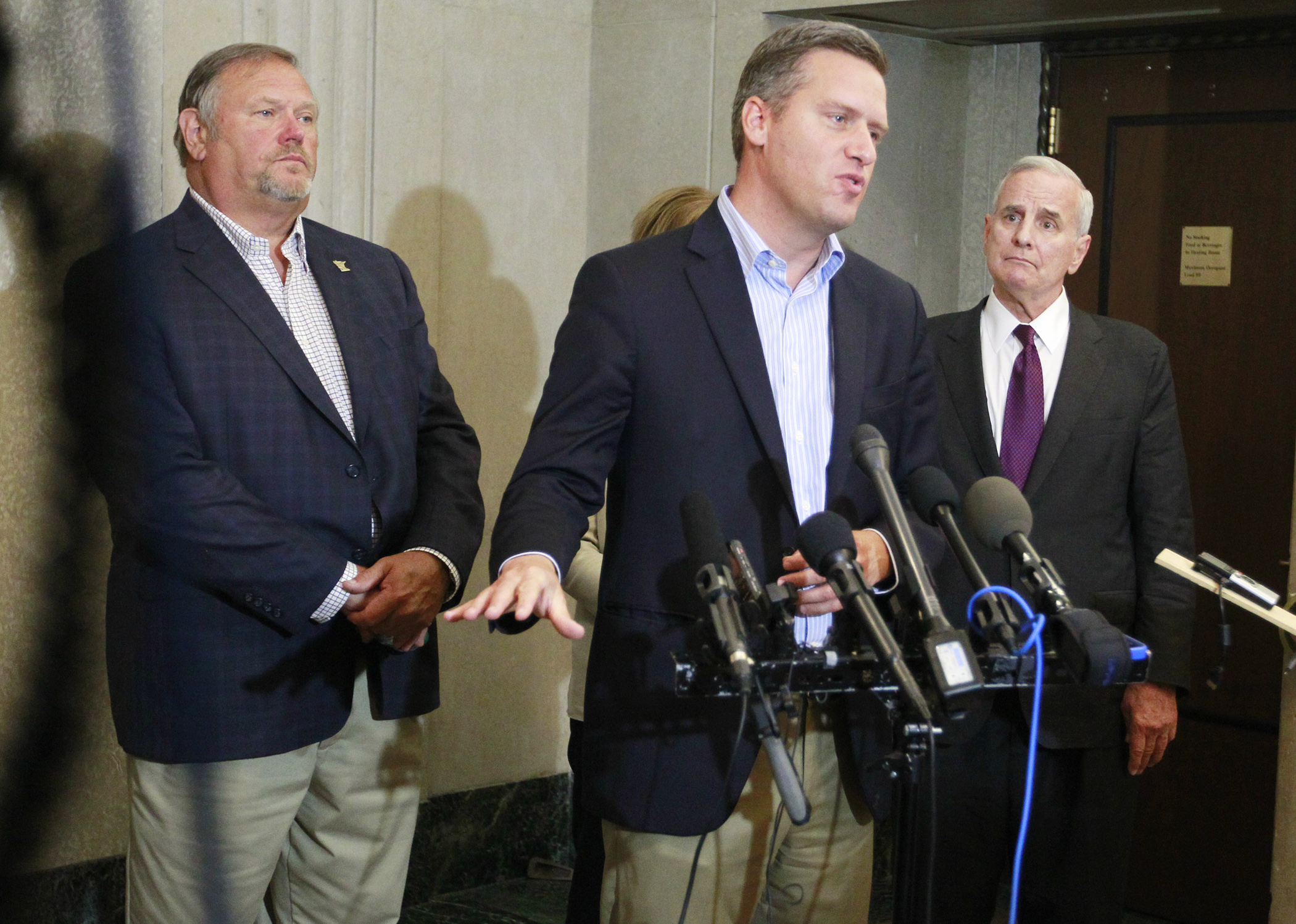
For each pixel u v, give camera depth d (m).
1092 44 3.65
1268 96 3.36
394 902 2.44
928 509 1.58
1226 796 3.48
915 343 1.99
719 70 3.52
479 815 3.63
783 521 1.79
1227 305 3.45
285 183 2.23
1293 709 2.21
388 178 3.30
